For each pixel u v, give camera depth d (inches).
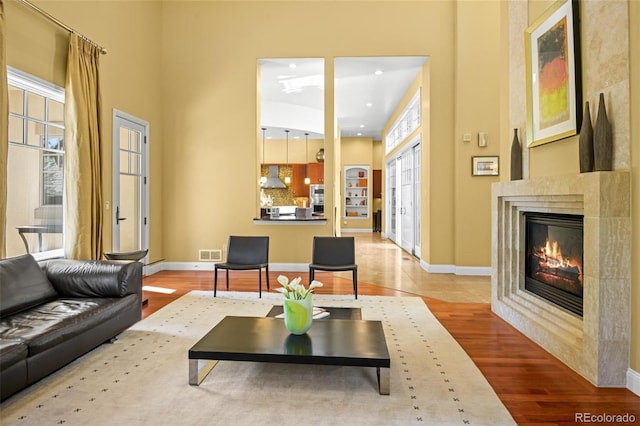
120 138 204.2
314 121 364.2
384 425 78.7
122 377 98.9
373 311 160.6
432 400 88.7
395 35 237.1
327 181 240.8
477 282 216.4
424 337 130.0
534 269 143.3
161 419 80.1
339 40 238.2
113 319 119.6
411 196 329.4
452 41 236.4
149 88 228.8
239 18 240.8
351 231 529.0
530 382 98.3
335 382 97.0
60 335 97.0
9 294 107.6
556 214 126.1
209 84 242.2
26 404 85.5
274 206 508.4
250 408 84.6
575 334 109.7
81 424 78.2
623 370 95.0
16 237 147.0
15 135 145.3
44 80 151.6
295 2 239.3
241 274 233.9
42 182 157.4
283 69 259.1
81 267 128.2
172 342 123.6
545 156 128.1
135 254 173.6
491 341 127.2
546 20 123.9
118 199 198.8
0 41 123.9
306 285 209.0
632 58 91.7
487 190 233.6
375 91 311.9
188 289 196.7
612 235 94.1
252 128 241.9
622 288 94.2
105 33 188.1
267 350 90.6
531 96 133.6
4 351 82.2
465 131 233.5
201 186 244.4
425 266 252.5
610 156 97.5
